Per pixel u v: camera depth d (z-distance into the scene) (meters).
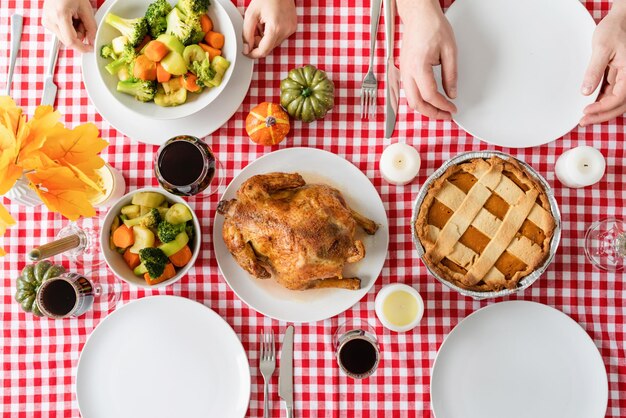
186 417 1.98
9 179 1.25
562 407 1.97
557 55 1.95
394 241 2.01
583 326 2.01
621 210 2.01
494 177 1.83
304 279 1.76
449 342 1.95
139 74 1.78
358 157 2.01
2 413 1.99
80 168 1.39
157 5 1.80
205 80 1.82
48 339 2.01
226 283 2.01
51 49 1.98
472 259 1.81
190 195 1.83
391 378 2.00
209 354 1.98
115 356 1.98
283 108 1.96
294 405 2.00
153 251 1.76
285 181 1.79
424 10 1.80
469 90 1.95
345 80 2.01
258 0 1.85
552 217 1.82
